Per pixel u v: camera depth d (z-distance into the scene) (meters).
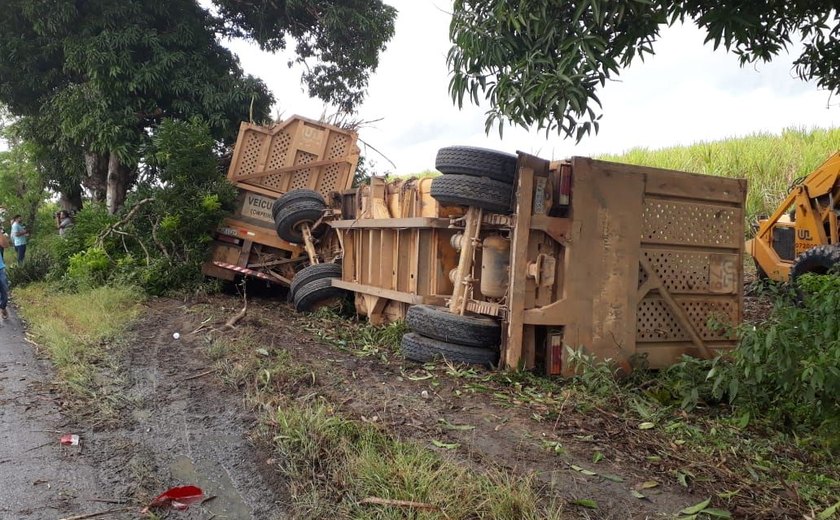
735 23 4.78
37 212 31.77
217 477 3.99
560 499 3.48
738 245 6.70
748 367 4.71
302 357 6.52
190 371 6.09
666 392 5.58
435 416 4.78
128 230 11.76
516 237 5.72
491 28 4.81
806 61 6.57
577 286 5.86
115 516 3.52
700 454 4.23
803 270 8.45
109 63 13.67
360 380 5.76
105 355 6.67
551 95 4.44
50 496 3.72
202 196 10.98
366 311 8.66
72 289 11.25
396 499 3.42
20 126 16.69
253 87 14.99
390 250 7.96
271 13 17.20
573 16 4.52
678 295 6.40
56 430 4.75
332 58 18.25
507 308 5.83
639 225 6.13
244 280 11.57
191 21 15.44
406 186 7.87
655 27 4.65
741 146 18.62
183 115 14.95
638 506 3.48
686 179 6.36
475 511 3.28
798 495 3.67
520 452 4.12
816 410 4.79
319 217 10.49
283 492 3.73
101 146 13.84
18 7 14.60
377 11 17.84
